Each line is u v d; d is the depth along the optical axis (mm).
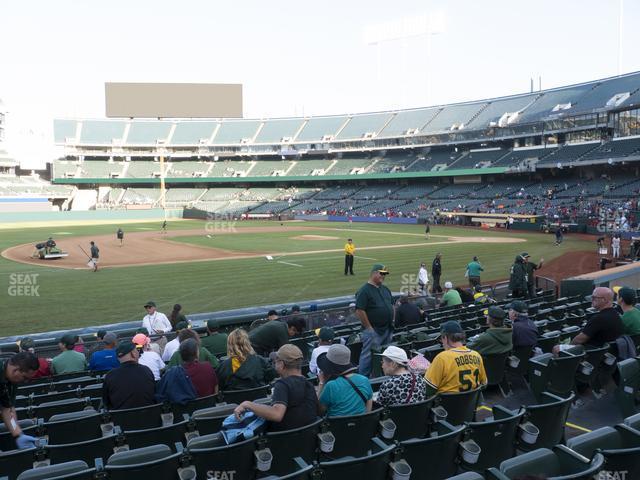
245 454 4793
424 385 6074
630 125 63438
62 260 35125
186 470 4453
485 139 80438
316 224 73125
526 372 8922
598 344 8266
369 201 86000
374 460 4324
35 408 7125
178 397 6727
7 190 86375
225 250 40688
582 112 66938
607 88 69562
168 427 5477
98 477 4129
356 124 98312
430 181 88625
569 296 16656
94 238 50656
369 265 31922
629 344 8172
